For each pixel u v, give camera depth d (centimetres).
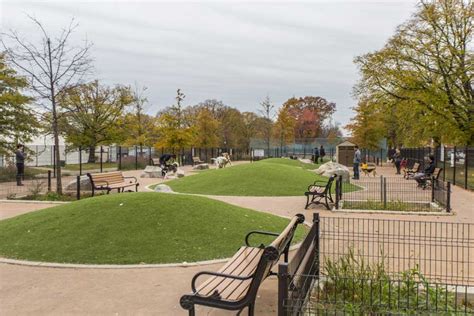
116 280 586
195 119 5366
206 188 1859
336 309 400
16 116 2509
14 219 927
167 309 482
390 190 1847
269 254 383
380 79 2906
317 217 540
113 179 1580
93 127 3775
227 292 415
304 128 8012
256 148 6300
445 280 533
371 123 4756
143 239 747
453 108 2594
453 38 2617
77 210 872
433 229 927
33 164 4066
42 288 558
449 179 2525
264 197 1612
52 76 1675
